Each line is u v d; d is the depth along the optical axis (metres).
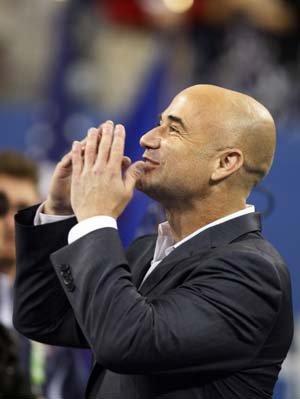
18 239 7.36
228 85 14.87
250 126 7.07
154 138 7.05
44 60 18.83
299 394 12.25
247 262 6.64
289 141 12.91
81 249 6.63
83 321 6.50
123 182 6.92
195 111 7.05
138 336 6.33
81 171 6.94
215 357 6.49
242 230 7.04
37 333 7.47
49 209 7.38
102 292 6.45
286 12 15.17
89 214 6.75
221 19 15.20
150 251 7.66
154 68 12.64
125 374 6.58
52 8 18.61
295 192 12.81
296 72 14.91
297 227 12.77
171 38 15.65
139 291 7.02
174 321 6.41
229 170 7.03
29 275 7.38
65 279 6.64
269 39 15.03
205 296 6.52
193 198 7.08
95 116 14.78
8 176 11.07
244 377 6.72
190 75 15.16
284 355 7.00
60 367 10.84
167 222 7.41
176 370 6.49
